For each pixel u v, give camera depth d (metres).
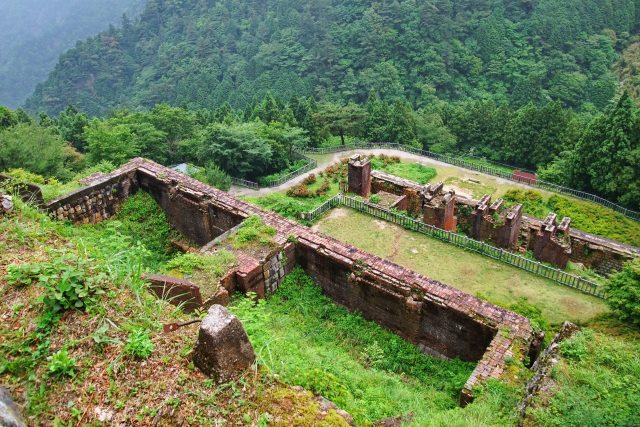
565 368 10.07
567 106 76.12
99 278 7.82
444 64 84.75
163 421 6.24
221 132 42.88
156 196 19.97
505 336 12.06
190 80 105.25
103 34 133.00
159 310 7.99
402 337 14.22
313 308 15.12
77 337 7.05
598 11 87.31
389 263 14.45
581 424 8.52
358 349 13.89
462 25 90.56
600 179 38.16
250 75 101.88
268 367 7.36
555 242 22.80
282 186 40.84
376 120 56.25
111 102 122.44
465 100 79.19
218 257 14.20
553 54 83.69
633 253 25.16
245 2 126.69
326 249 15.05
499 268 21.14
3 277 7.91
